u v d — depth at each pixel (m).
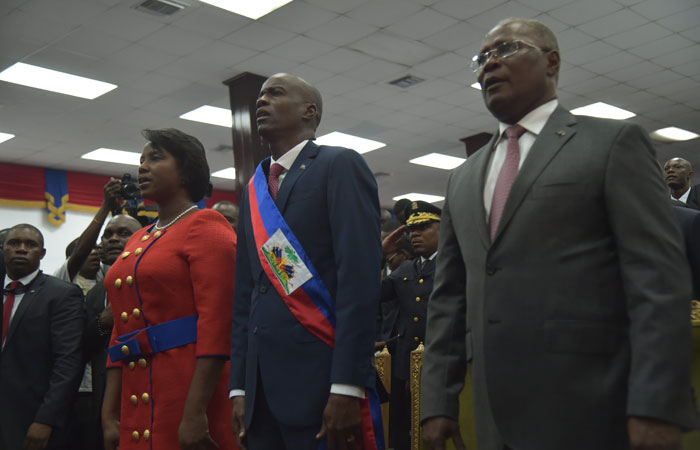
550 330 1.38
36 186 12.27
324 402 1.81
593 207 1.40
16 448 3.07
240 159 8.67
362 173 1.97
